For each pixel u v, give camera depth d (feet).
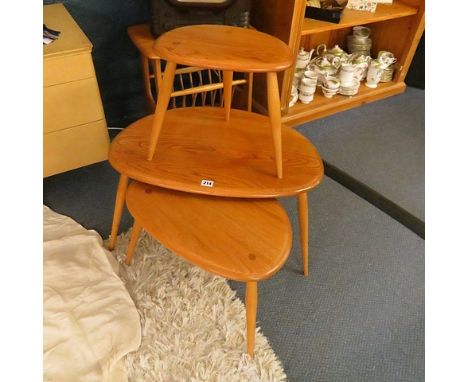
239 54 2.58
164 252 3.97
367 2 5.69
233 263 2.50
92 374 2.93
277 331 3.45
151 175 2.91
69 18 3.87
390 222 4.62
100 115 3.85
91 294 3.44
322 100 6.40
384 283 3.92
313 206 4.78
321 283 3.87
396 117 6.57
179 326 3.33
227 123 3.53
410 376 3.20
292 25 4.69
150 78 5.16
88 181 4.87
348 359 3.29
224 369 3.04
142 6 4.78
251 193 2.82
